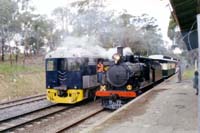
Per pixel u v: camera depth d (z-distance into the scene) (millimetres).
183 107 13375
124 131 9039
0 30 36969
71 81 18969
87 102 20719
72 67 19031
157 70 26266
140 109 12961
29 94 26188
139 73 18203
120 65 17094
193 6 10648
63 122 13891
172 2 10031
